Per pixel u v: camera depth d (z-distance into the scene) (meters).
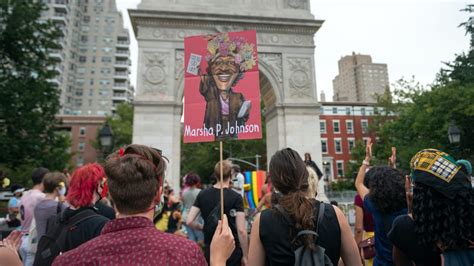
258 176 15.34
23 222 7.39
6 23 32.34
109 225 2.43
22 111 30.77
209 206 6.48
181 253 2.29
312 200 3.52
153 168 2.68
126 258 2.19
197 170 70.69
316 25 28.36
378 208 4.66
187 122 5.64
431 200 3.31
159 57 25.94
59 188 6.52
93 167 4.36
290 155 3.65
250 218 11.88
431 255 3.41
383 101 61.19
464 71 24.95
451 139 17.70
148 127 24.64
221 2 28.20
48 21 35.56
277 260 3.30
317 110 27.14
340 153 70.88
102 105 104.62
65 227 4.05
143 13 26.02
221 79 5.70
